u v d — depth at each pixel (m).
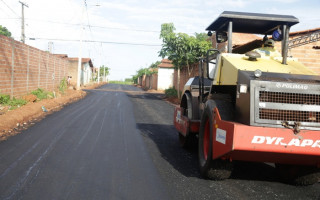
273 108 4.33
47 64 22.00
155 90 49.94
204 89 7.02
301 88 4.40
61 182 4.83
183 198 4.39
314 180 5.10
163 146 7.96
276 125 4.26
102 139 8.34
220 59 5.60
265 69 5.02
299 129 4.21
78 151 6.87
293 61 5.90
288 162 4.79
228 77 5.17
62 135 8.61
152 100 25.88
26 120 11.02
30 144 7.36
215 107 4.93
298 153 4.24
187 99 7.14
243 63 5.18
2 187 4.52
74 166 5.72
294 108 4.36
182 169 5.91
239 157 4.64
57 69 26.30
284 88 4.38
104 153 6.81
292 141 4.21
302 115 4.39
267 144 4.19
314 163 4.71
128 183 4.93
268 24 6.22
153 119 13.32
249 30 6.76
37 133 8.75
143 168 5.83
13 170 5.34
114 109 16.52
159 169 5.82
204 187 4.92
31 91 17.84
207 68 5.91
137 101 23.56
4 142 7.45
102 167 5.75
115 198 4.28
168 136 9.45
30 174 5.16
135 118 13.28
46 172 5.30
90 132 9.29
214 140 4.81
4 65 13.60
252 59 5.46
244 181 5.38
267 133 4.18
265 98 4.38
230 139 4.25
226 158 4.80
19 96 15.74
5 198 4.12
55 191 4.45
